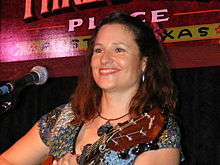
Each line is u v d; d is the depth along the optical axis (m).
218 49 2.30
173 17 2.39
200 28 2.33
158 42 1.82
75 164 1.63
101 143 1.64
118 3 2.54
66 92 3.08
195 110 2.62
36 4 2.79
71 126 1.77
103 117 1.75
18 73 2.83
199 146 2.58
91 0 2.63
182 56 2.37
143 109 1.70
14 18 2.86
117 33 1.72
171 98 1.77
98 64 1.71
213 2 2.31
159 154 1.61
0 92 1.55
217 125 2.54
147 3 2.46
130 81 1.71
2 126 3.29
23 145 1.84
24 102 3.22
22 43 2.83
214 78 2.59
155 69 1.78
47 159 1.71
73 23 2.68
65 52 2.70
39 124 1.85
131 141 1.62
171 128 1.66
